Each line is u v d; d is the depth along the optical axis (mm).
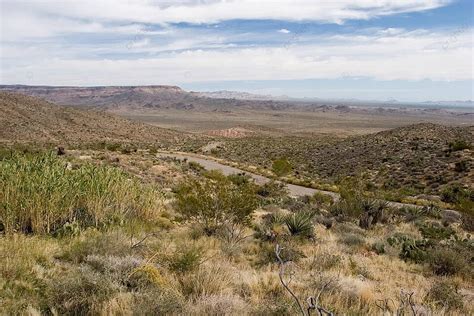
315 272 8867
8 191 9789
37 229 9891
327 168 69875
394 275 10172
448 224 22469
